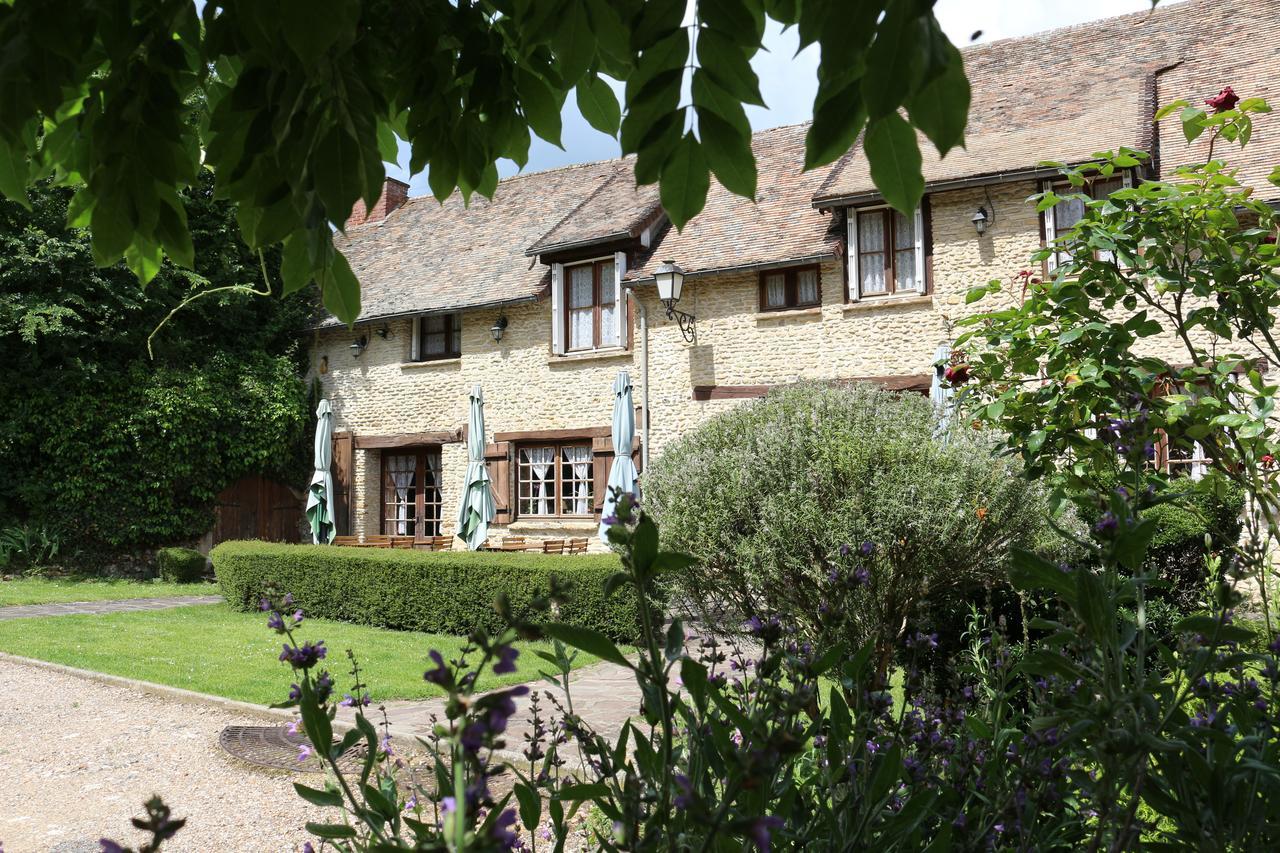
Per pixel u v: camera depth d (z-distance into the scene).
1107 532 1.38
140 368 17.19
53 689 7.75
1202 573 4.80
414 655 9.34
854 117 1.23
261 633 10.76
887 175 1.25
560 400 16.41
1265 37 13.67
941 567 5.93
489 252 18.72
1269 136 11.59
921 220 13.44
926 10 0.99
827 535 5.88
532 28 1.73
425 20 1.87
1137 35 14.94
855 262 13.76
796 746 0.96
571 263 16.36
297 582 12.88
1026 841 1.56
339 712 6.62
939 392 11.21
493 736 0.84
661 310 15.43
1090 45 15.19
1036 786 1.62
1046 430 3.23
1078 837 1.77
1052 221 12.59
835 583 1.90
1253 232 3.03
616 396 13.70
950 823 1.56
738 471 6.56
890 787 1.43
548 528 16.36
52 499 16.91
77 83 1.76
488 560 11.18
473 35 1.92
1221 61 13.59
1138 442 1.82
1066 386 3.17
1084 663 1.51
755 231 15.08
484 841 0.83
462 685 0.90
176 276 17.47
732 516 6.44
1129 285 3.23
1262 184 10.67
